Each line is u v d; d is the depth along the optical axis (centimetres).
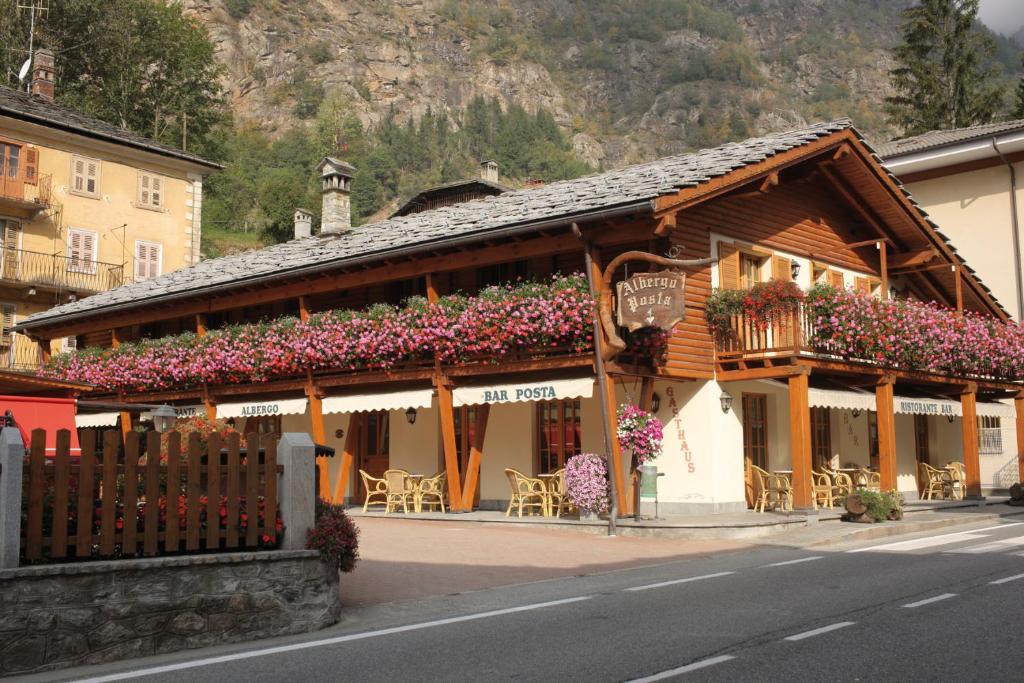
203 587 737
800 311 1598
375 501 2109
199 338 2158
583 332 1510
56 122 3388
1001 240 2805
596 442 1762
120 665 666
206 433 934
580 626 741
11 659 641
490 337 1600
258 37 19112
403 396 1777
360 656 656
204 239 7281
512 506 1686
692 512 1650
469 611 838
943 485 2255
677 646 654
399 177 14338
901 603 802
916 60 4894
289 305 2259
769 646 647
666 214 1449
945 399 2131
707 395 1661
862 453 2133
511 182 18975
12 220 3306
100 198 3572
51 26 5003
